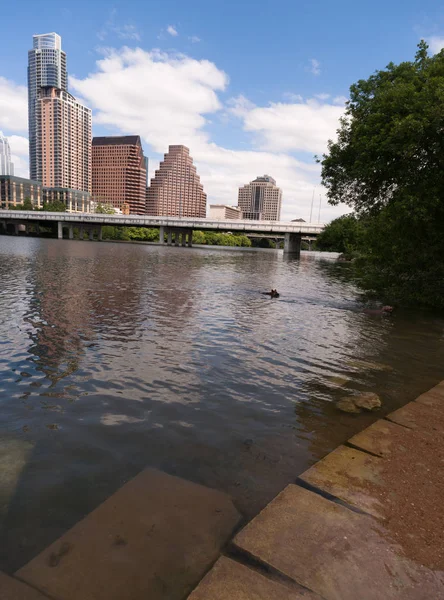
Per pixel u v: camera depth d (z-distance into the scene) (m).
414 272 20.14
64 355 9.33
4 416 6.11
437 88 16.41
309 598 2.94
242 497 4.29
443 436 5.82
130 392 7.27
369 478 4.63
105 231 143.12
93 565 3.29
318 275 39.50
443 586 3.10
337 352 10.80
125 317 13.84
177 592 3.04
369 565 3.29
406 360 10.27
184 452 5.23
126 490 4.34
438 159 17.39
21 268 28.61
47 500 4.14
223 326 13.28
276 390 7.73
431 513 4.03
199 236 162.38
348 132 21.52
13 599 2.93
